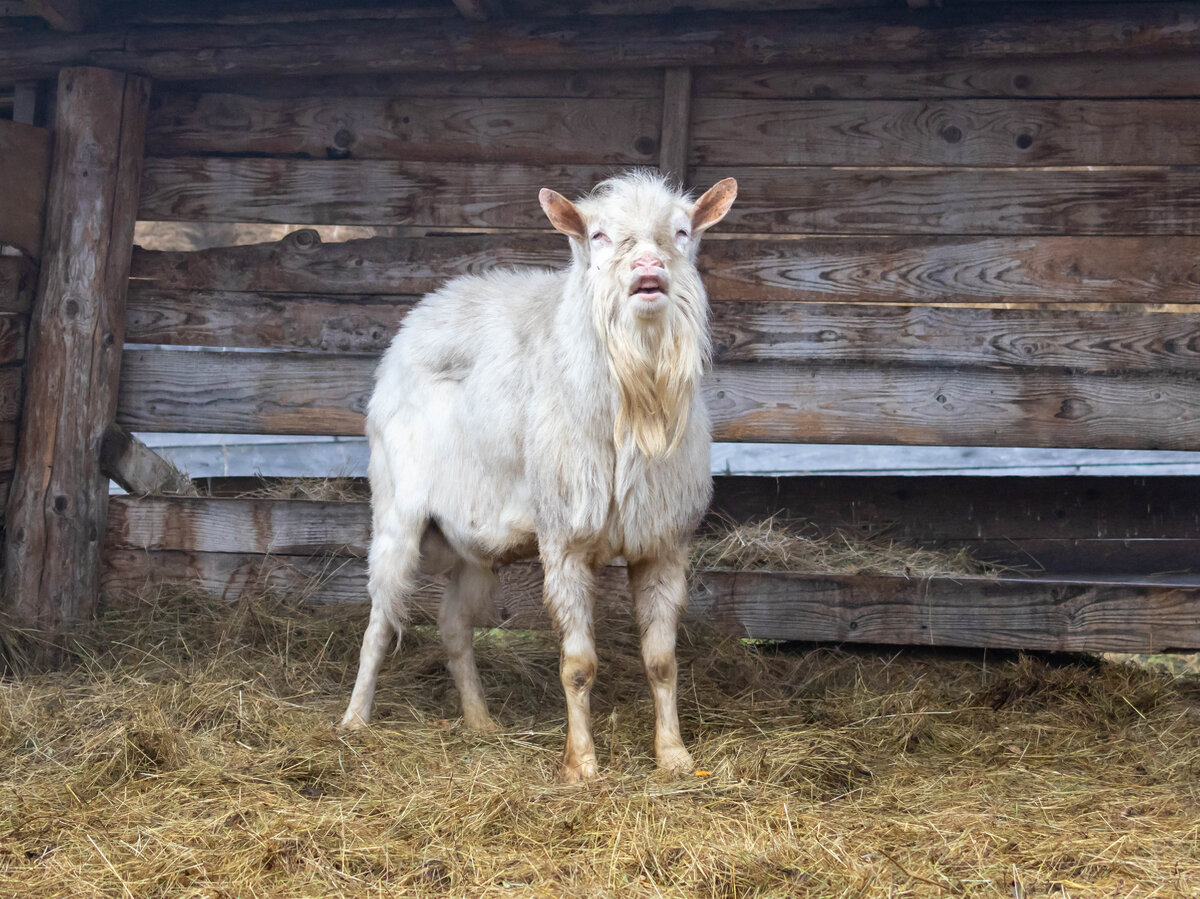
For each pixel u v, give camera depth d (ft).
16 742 12.15
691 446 11.28
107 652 15.64
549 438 11.29
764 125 16.61
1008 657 15.72
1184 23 15.15
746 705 13.73
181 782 10.79
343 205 17.40
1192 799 10.62
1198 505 17.15
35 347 16.81
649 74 16.81
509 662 15.47
